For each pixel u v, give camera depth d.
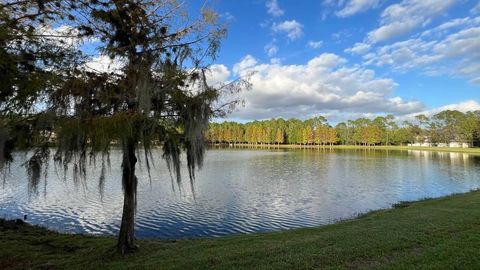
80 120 5.55
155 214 14.12
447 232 7.80
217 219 13.53
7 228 10.37
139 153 6.86
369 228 9.27
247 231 12.01
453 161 48.09
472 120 88.56
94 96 5.97
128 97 6.30
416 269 5.32
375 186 23.16
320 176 28.38
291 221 13.45
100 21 6.52
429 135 108.81
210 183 23.11
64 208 14.76
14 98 5.24
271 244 7.89
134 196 7.33
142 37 6.82
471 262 5.50
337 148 101.75
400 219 10.68
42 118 5.48
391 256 6.20
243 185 22.53
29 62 5.56
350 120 123.12
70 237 9.62
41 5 5.70
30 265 6.75
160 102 6.52
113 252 7.39
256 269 5.78
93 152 5.88
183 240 9.59
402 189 22.05
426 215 10.97
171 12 7.11
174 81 6.52
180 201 16.69
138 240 9.29
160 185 21.42
